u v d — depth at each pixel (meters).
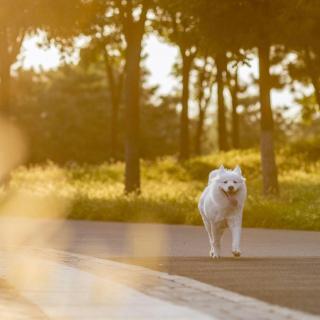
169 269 13.53
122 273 12.92
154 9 38.06
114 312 9.38
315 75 41.28
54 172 54.91
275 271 13.16
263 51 33.28
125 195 35.81
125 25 38.84
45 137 91.19
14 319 9.02
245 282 11.77
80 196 34.72
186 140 56.81
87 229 25.44
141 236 22.50
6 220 30.25
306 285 11.42
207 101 65.38
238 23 31.91
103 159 88.56
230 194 15.30
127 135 39.12
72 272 13.18
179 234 23.28
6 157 44.56
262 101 33.84
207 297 10.41
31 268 13.78
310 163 52.28
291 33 31.55
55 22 37.44
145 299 10.30
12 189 42.06
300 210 26.69
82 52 42.00
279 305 9.64
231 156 55.56
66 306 9.83
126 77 39.19
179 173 53.06
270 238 21.75
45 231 24.42
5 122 44.59
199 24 32.06
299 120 49.34
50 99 94.38
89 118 92.56
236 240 15.55
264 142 34.03
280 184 42.91
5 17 37.59
